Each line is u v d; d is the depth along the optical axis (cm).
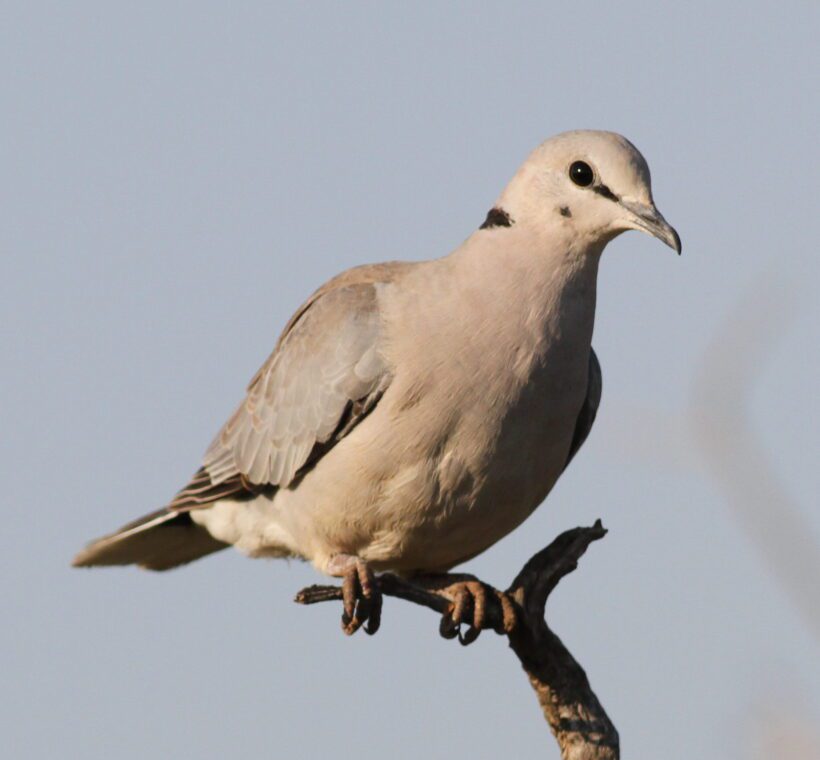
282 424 1275
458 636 1181
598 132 1198
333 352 1222
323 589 1178
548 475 1225
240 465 1334
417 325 1185
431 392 1170
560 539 1167
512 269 1176
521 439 1181
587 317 1193
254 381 1362
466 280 1184
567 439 1220
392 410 1184
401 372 1182
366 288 1242
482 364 1165
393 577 1174
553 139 1200
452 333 1173
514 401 1166
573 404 1202
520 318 1169
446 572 1310
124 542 1455
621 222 1162
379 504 1209
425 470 1185
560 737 1152
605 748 1142
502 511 1219
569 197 1174
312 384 1238
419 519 1208
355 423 1216
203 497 1378
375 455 1193
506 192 1205
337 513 1234
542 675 1152
